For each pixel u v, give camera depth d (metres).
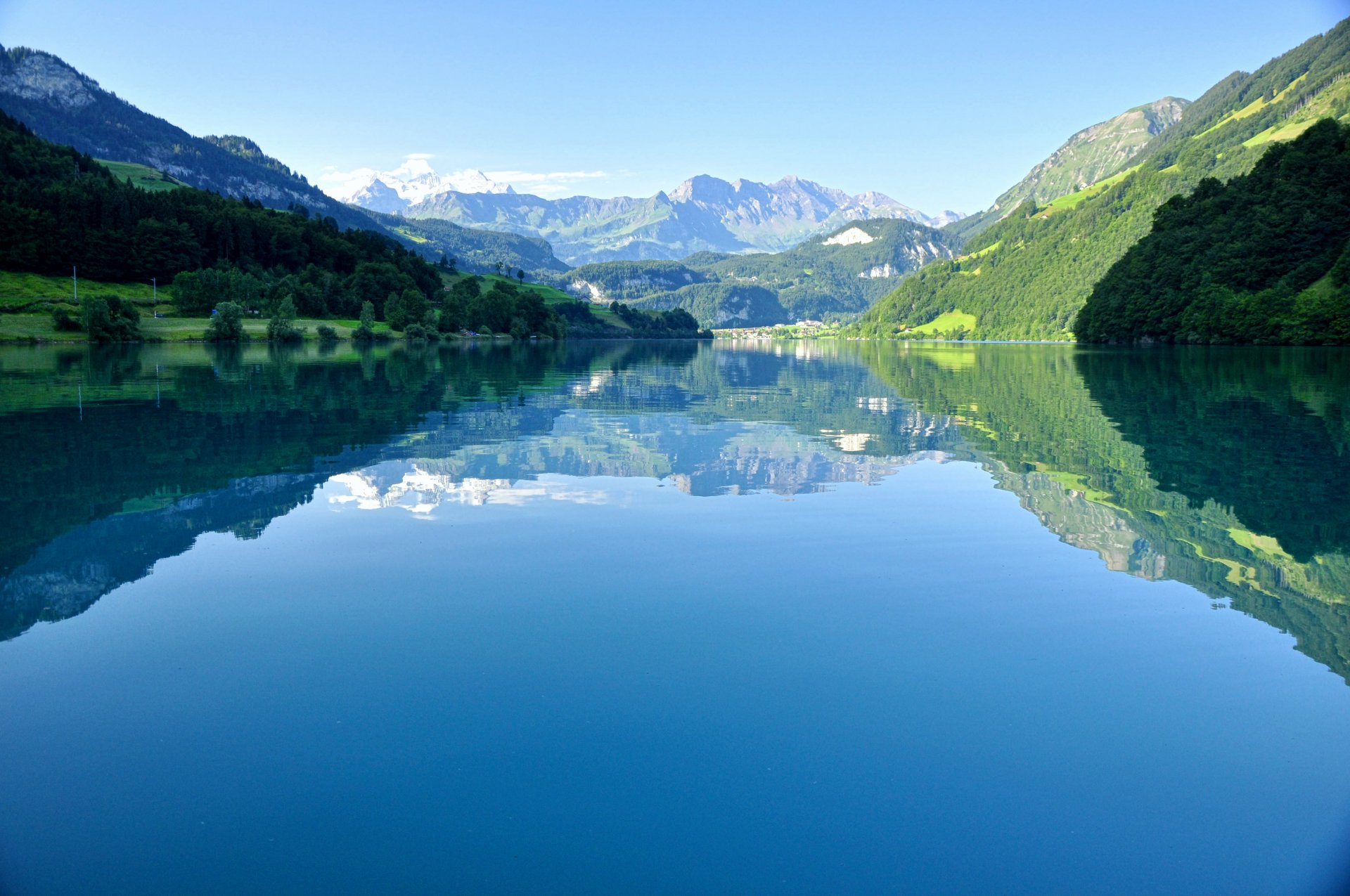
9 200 152.00
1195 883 4.76
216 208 182.25
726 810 5.39
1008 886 4.73
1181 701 6.89
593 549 11.31
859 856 4.96
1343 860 4.95
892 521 12.93
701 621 8.65
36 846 5.04
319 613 8.78
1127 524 12.80
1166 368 59.09
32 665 7.46
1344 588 9.65
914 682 7.22
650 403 32.91
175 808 5.40
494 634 8.25
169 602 9.11
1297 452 19.88
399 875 4.80
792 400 34.66
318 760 5.93
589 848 5.02
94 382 40.47
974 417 27.78
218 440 21.03
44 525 12.34
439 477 16.39
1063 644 8.07
